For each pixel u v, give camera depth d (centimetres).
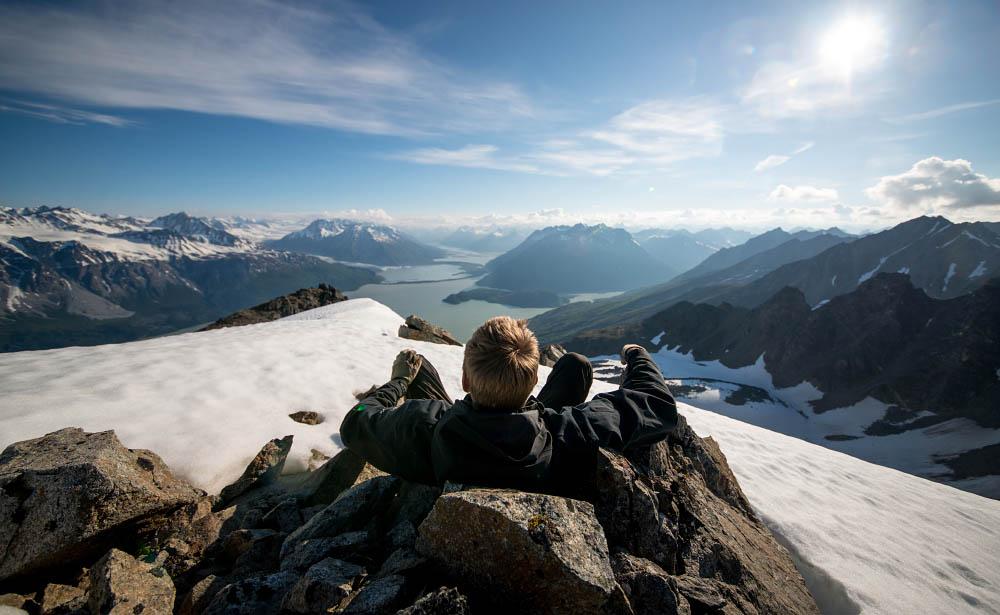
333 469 546
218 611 289
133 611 303
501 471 312
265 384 1055
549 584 252
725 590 374
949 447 12219
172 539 438
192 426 774
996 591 793
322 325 2236
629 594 300
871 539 913
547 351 2950
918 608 687
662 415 408
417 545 307
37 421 685
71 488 383
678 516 439
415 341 2183
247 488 638
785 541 839
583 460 367
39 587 374
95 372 973
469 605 242
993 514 1353
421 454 351
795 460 1542
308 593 275
